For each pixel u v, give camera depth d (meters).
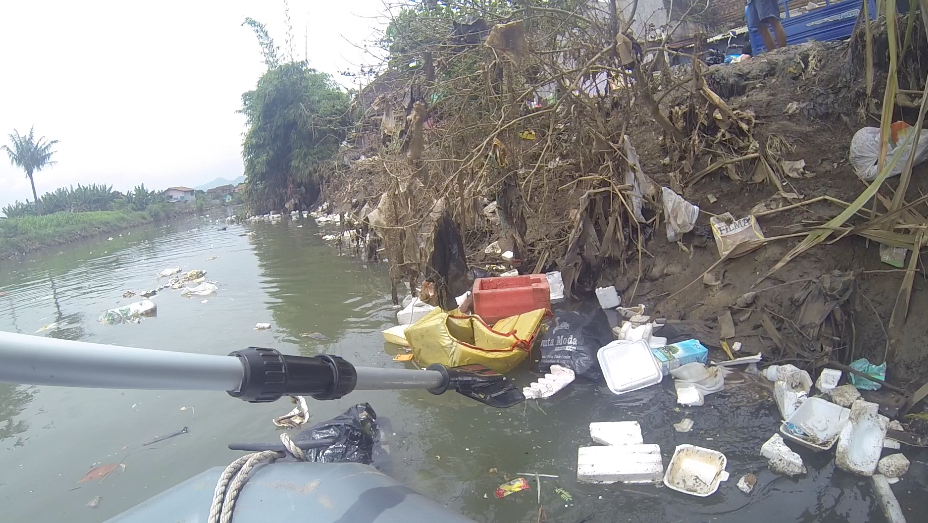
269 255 12.34
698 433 3.68
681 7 9.37
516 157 6.54
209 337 6.58
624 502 3.15
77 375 1.11
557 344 4.80
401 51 8.45
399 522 1.64
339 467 1.95
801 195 4.99
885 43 5.09
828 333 4.18
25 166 39.06
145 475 3.90
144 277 11.55
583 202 6.04
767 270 4.79
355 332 6.23
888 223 4.09
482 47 6.62
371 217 6.85
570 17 6.03
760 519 2.92
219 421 4.54
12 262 19.39
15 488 3.90
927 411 3.50
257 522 1.74
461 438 3.95
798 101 5.87
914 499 2.89
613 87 7.20
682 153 6.17
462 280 6.50
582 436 3.82
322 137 22.41
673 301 5.32
